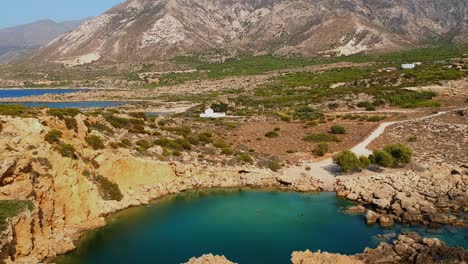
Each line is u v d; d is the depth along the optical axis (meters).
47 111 49.38
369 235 41.78
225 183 58.44
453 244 39.00
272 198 53.59
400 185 53.84
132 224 44.97
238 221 45.75
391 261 35.66
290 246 39.41
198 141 70.94
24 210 36.31
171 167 57.91
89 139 51.22
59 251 38.16
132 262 36.53
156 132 69.75
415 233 40.50
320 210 49.03
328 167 65.44
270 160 67.69
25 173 39.19
